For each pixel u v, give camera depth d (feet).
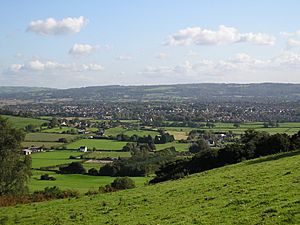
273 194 86.58
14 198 158.71
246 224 68.18
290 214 67.26
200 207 90.63
